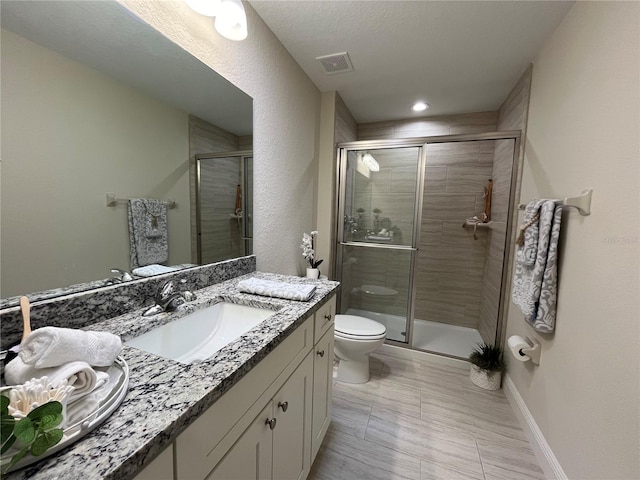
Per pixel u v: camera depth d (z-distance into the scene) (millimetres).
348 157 2553
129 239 937
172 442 478
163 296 919
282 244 1866
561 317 1250
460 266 2816
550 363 1326
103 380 505
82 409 449
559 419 1222
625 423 859
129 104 913
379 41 1636
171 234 1097
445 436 1492
